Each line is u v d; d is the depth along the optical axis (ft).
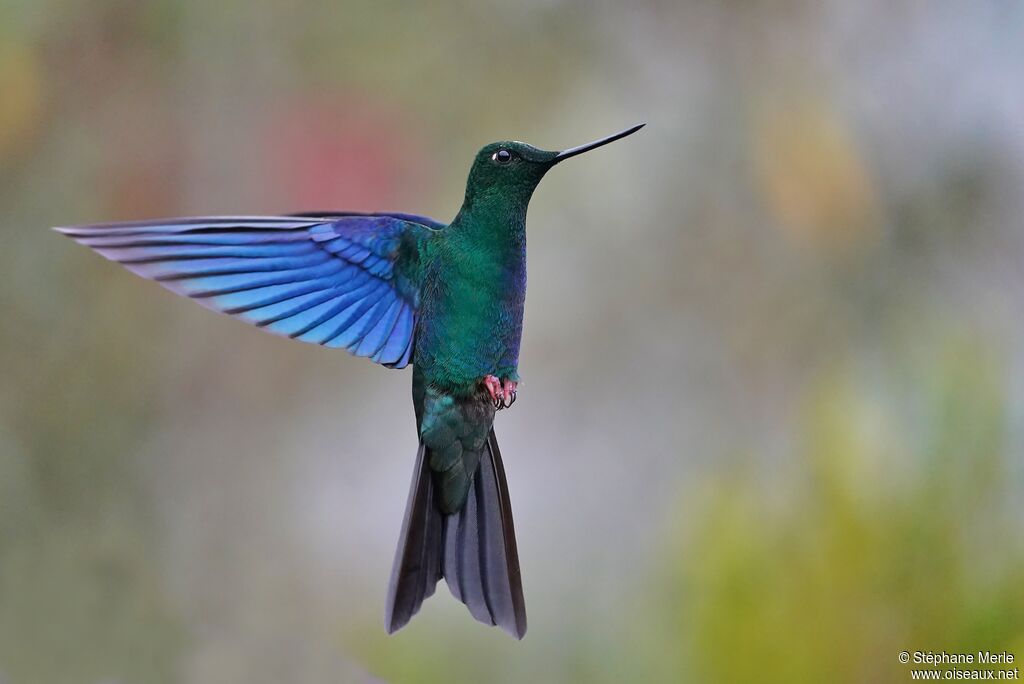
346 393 41.81
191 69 38.19
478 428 22.22
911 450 23.50
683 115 42.50
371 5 39.65
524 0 41.70
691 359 41.06
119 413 37.37
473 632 32.76
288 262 22.04
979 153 40.16
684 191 42.19
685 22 42.63
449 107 40.78
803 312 39.75
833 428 23.80
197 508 38.06
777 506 24.29
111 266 37.35
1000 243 39.29
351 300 22.48
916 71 41.27
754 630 23.54
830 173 40.29
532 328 42.37
